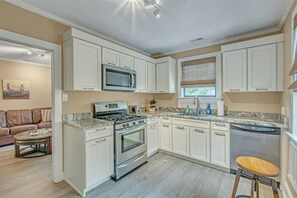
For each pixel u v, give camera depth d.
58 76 2.31
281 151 2.10
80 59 2.24
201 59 3.47
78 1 1.91
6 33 1.85
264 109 2.73
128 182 2.30
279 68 2.35
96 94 2.89
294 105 1.89
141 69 3.41
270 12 2.15
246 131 2.36
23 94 5.21
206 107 3.38
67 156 2.31
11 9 1.89
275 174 1.44
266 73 2.45
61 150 2.36
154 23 2.47
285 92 2.21
